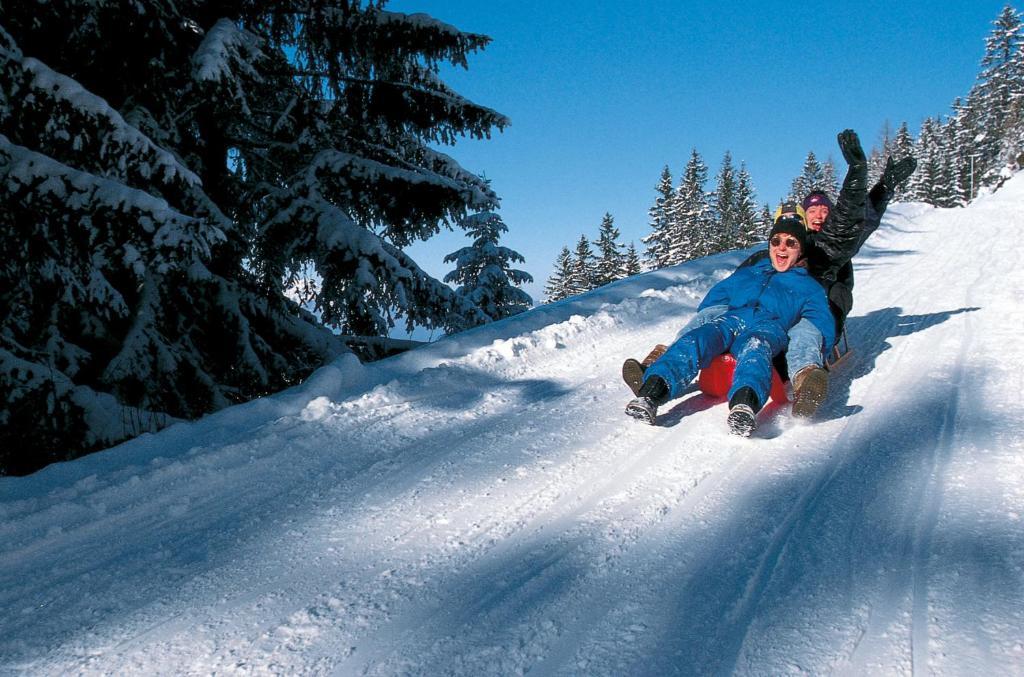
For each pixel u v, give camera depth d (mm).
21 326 6465
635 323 6852
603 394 4645
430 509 2951
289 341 8906
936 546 2295
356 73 9109
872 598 2037
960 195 61969
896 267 9945
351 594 2303
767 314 4219
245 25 8242
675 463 3273
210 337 8164
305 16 8492
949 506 2576
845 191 4727
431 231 9594
